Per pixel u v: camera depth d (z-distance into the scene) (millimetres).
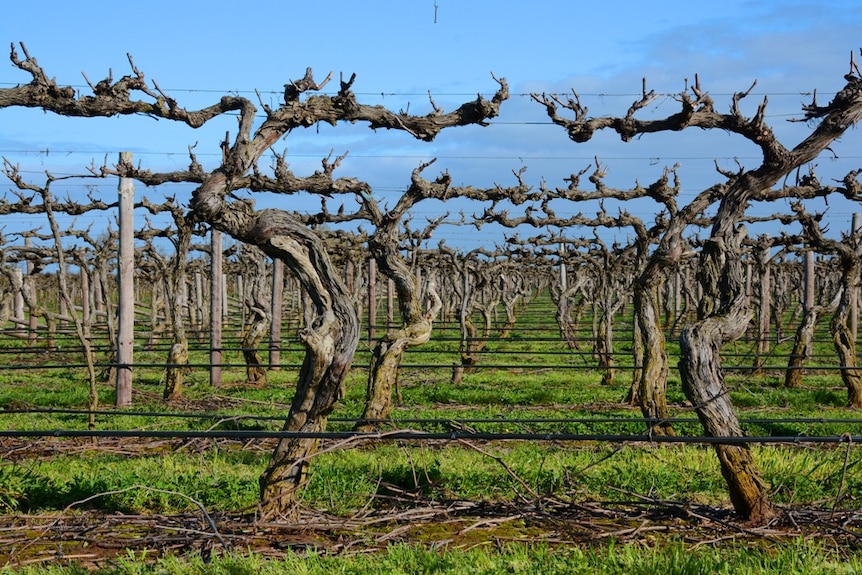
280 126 8453
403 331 14719
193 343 34438
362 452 12695
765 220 20891
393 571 6883
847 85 9156
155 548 7875
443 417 16734
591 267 38688
